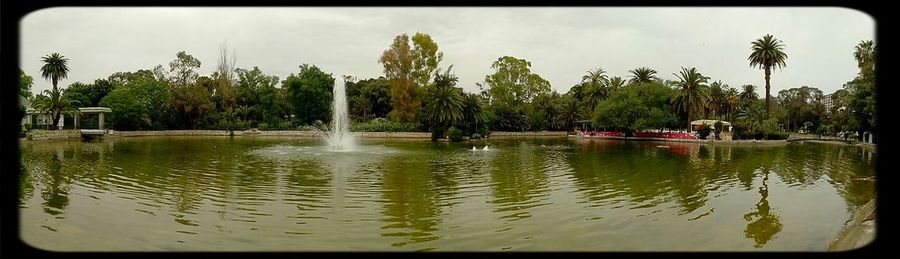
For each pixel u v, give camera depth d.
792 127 74.38
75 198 10.39
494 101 60.06
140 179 13.48
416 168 17.22
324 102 56.22
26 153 22.36
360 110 60.22
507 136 56.12
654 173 16.36
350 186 12.59
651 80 57.34
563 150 29.16
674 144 37.34
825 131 54.09
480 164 19.17
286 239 7.45
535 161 20.84
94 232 7.64
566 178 14.73
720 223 8.83
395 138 44.94
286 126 52.34
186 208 9.52
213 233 7.72
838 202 11.12
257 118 57.84
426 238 7.61
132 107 43.47
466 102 44.88
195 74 60.38
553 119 62.72
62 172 14.90
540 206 10.12
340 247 7.09
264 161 19.14
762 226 8.67
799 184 14.10
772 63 45.22
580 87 66.50
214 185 12.50
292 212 9.29
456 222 8.64
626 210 9.81
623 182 13.91
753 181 14.62
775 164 20.48
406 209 9.69
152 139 37.72
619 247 7.25
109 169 15.84
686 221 8.93
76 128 41.38
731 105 63.31
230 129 50.09
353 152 24.69
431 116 42.50
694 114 51.91
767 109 45.62
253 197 10.81
